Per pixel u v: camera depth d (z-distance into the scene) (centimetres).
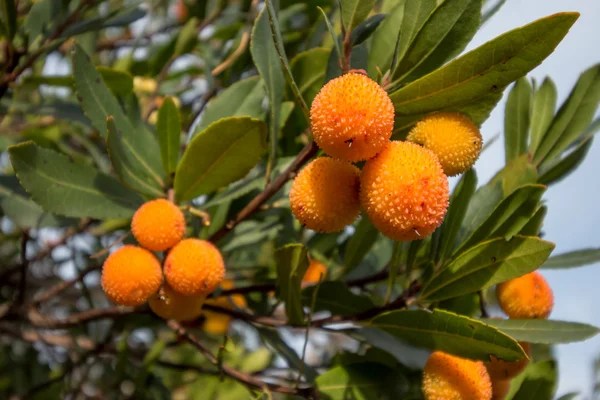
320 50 35
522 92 35
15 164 31
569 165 35
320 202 27
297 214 28
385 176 26
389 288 32
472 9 27
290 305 33
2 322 43
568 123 35
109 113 33
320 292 34
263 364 51
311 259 38
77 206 32
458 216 32
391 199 26
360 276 41
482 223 31
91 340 44
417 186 26
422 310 29
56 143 45
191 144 31
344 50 29
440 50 28
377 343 33
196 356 53
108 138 30
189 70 47
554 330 29
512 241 29
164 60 45
